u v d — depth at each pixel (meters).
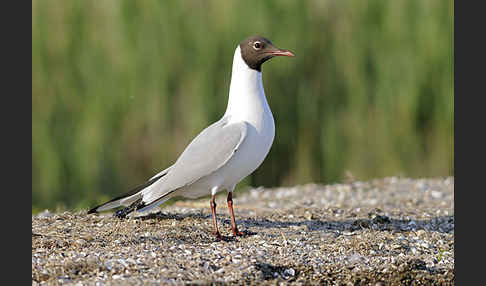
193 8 14.91
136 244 7.84
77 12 14.75
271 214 9.98
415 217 10.04
